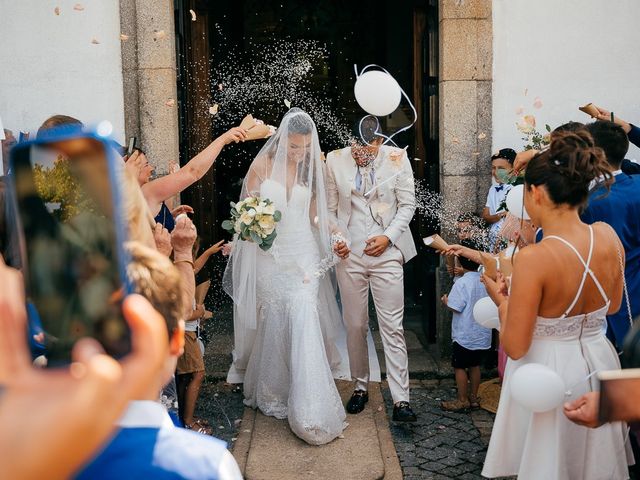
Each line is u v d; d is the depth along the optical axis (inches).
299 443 167.3
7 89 211.3
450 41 212.8
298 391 167.2
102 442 35.0
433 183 231.3
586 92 216.2
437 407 192.4
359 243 181.3
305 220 179.6
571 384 106.3
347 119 381.7
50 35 210.4
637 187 137.2
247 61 368.5
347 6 378.9
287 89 355.3
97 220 46.7
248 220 169.6
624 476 111.3
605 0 213.8
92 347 37.4
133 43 210.4
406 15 373.1
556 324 106.6
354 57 382.6
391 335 181.3
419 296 287.1
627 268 136.2
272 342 180.4
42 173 46.8
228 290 188.2
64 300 46.6
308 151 178.4
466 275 186.7
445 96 214.5
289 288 176.6
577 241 104.8
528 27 214.1
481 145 216.7
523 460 109.7
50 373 35.4
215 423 183.0
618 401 65.0
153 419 52.2
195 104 264.1
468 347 184.9
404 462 161.2
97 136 45.9
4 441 31.7
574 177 102.1
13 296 37.5
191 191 254.4
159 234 101.7
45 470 31.7
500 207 182.9
